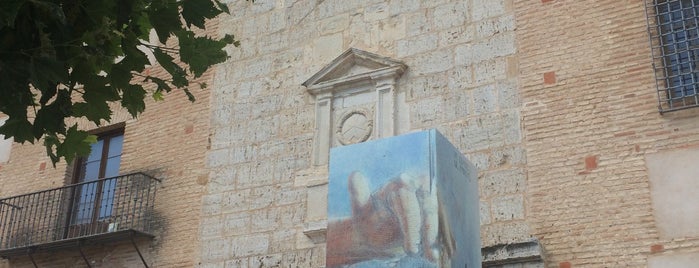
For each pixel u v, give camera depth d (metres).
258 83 14.01
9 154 16.42
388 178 9.05
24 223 15.08
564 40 11.46
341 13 13.68
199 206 13.48
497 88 11.70
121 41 6.07
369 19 13.33
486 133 11.50
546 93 11.28
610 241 10.08
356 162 9.38
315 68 13.52
